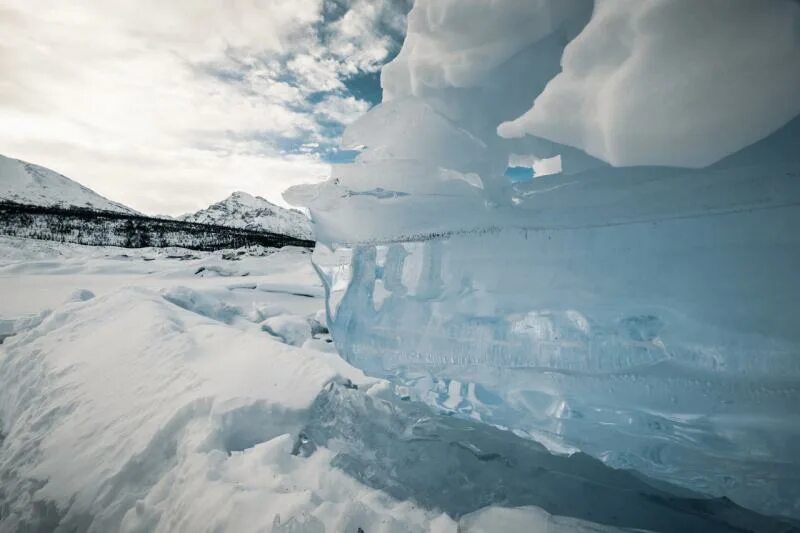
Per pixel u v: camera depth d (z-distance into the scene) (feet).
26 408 14.84
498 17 8.64
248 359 13.51
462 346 9.30
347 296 11.18
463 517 7.07
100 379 14.26
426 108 9.41
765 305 6.57
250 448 9.46
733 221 6.92
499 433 10.14
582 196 7.74
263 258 95.30
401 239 9.97
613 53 6.77
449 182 9.32
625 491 7.66
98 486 9.47
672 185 6.94
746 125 5.90
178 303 25.80
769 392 6.52
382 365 10.49
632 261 7.81
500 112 9.19
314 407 11.23
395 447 9.76
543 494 7.78
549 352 8.34
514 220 8.62
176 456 9.73
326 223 10.75
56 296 44.65
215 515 7.30
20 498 10.37
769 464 6.66
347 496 8.05
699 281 7.15
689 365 7.11
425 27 9.88
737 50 5.71
